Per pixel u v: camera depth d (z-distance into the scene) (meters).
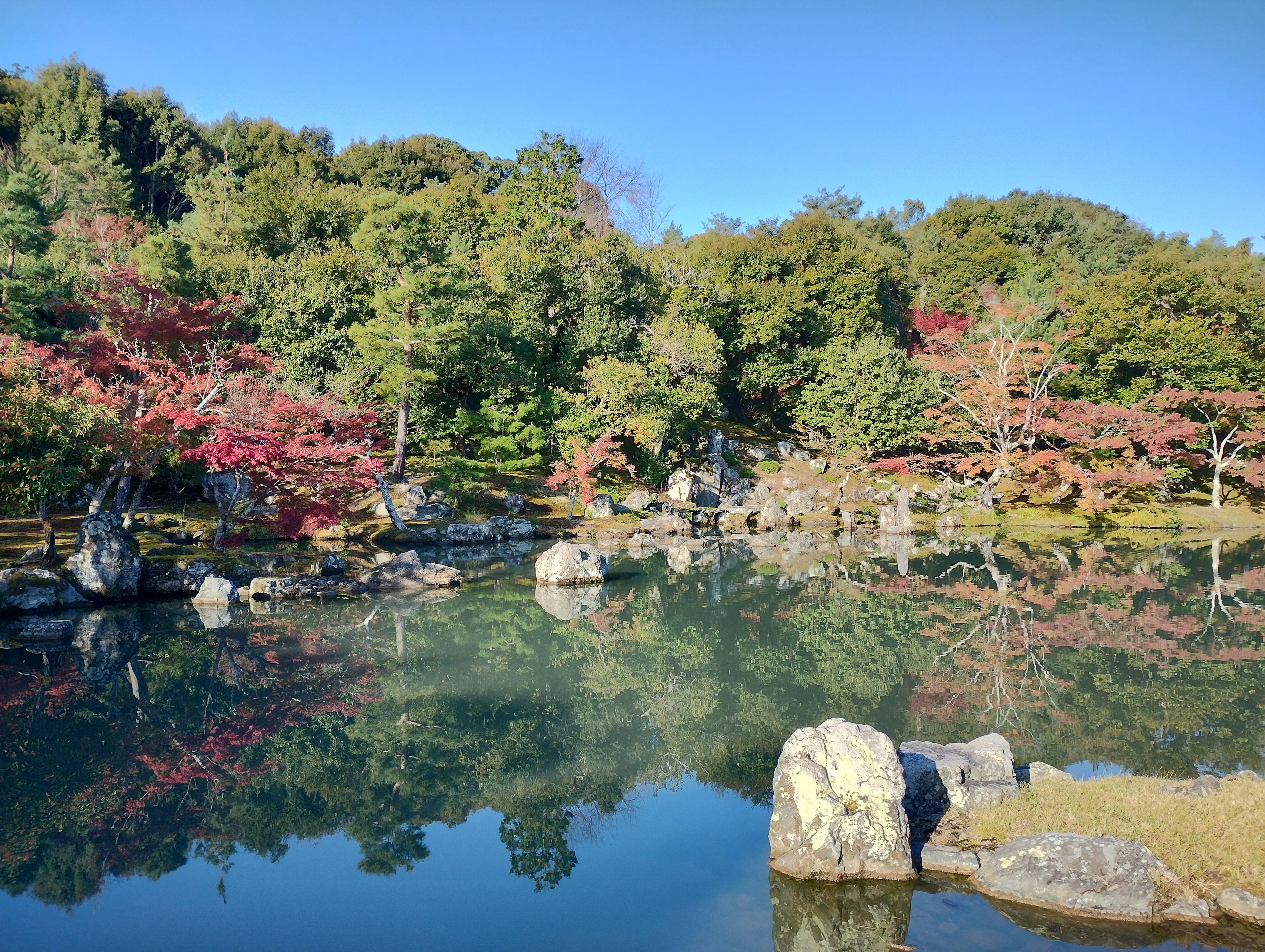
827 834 9.60
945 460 54.34
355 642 22.75
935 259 80.88
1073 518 51.69
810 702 17.69
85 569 26.03
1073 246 85.38
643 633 24.38
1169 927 8.31
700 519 49.62
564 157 61.66
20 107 65.38
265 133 79.94
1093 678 19.08
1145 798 10.59
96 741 15.38
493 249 56.44
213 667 20.09
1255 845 9.22
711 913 9.34
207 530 33.47
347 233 56.84
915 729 15.58
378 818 12.32
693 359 52.31
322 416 32.12
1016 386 53.75
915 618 26.06
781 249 66.69
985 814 10.38
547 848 11.22
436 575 30.66
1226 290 56.47
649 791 13.25
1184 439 54.53
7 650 21.28
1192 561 37.62
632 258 57.12
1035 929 8.41
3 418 23.09
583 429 46.03
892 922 8.62
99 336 33.56
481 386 47.78
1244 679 18.92
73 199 56.56
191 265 43.59
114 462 26.70
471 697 18.28
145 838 11.66
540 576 31.61
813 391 58.84
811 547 42.88
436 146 93.88
